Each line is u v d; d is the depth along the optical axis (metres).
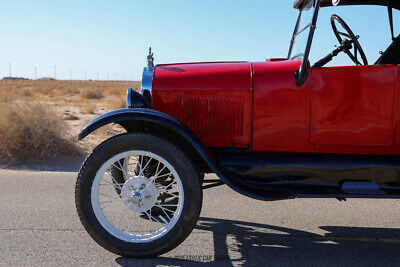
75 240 3.43
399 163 3.23
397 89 3.17
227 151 3.53
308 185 3.32
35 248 3.24
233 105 3.43
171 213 4.12
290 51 4.21
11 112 7.69
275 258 3.13
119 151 2.99
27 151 7.39
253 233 3.71
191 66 3.68
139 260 3.03
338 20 3.77
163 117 3.04
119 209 4.31
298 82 3.26
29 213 4.16
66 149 7.75
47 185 5.40
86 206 2.98
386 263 3.06
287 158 3.35
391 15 3.73
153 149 2.98
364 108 3.21
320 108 3.26
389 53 3.76
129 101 3.36
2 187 5.25
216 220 4.07
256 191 3.12
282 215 4.27
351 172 3.26
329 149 3.32
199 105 3.48
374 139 3.24
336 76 3.21
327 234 3.70
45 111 8.13
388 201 4.86
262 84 3.36
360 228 3.89
